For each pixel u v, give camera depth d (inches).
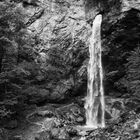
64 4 830.5
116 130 452.4
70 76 743.1
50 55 746.8
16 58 629.3
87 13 810.2
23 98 599.2
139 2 678.5
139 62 568.4
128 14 682.2
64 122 581.9
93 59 766.5
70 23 800.3
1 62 566.9
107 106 694.5
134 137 404.2
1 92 551.5
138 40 710.5
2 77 541.3
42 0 824.3
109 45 736.3
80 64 759.7
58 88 709.9
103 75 747.4
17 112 578.2
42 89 674.2
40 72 708.0
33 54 710.5
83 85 745.0
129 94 700.7
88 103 719.1
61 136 503.2
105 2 754.8
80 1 834.2
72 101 721.6
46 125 531.2
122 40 719.1
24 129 521.0
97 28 769.6
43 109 616.4
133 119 458.3
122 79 729.0
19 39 611.2
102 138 456.8
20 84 594.6
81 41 778.2
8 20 573.3
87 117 681.0
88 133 504.7
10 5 584.1
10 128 523.2
